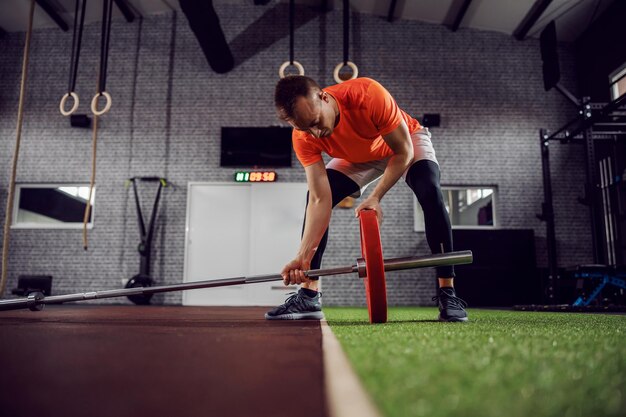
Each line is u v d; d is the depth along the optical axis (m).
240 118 5.92
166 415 0.37
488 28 6.07
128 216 5.73
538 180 5.77
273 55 6.07
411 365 0.59
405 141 1.53
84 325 1.44
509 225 5.68
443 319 1.68
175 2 6.04
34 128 6.00
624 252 4.83
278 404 0.41
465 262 1.47
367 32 6.09
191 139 5.89
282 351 0.75
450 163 5.79
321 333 1.09
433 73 6.00
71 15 6.07
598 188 5.14
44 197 5.97
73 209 5.89
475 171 5.78
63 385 0.49
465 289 5.04
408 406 0.38
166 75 6.05
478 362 0.61
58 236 5.70
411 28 6.11
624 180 4.80
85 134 5.95
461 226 5.79
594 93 5.70
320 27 6.11
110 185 5.81
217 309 3.78
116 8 6.04
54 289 5.60
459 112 5.91
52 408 0.39
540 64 6.03
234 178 5.75
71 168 5.88
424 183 1.70
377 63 6.02
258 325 1.43
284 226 5.66
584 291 4.02
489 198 5.89
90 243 5.69
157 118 5.95
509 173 5.78
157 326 1.39
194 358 0.67
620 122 4.61
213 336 1.02
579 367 0.57
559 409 0.37
